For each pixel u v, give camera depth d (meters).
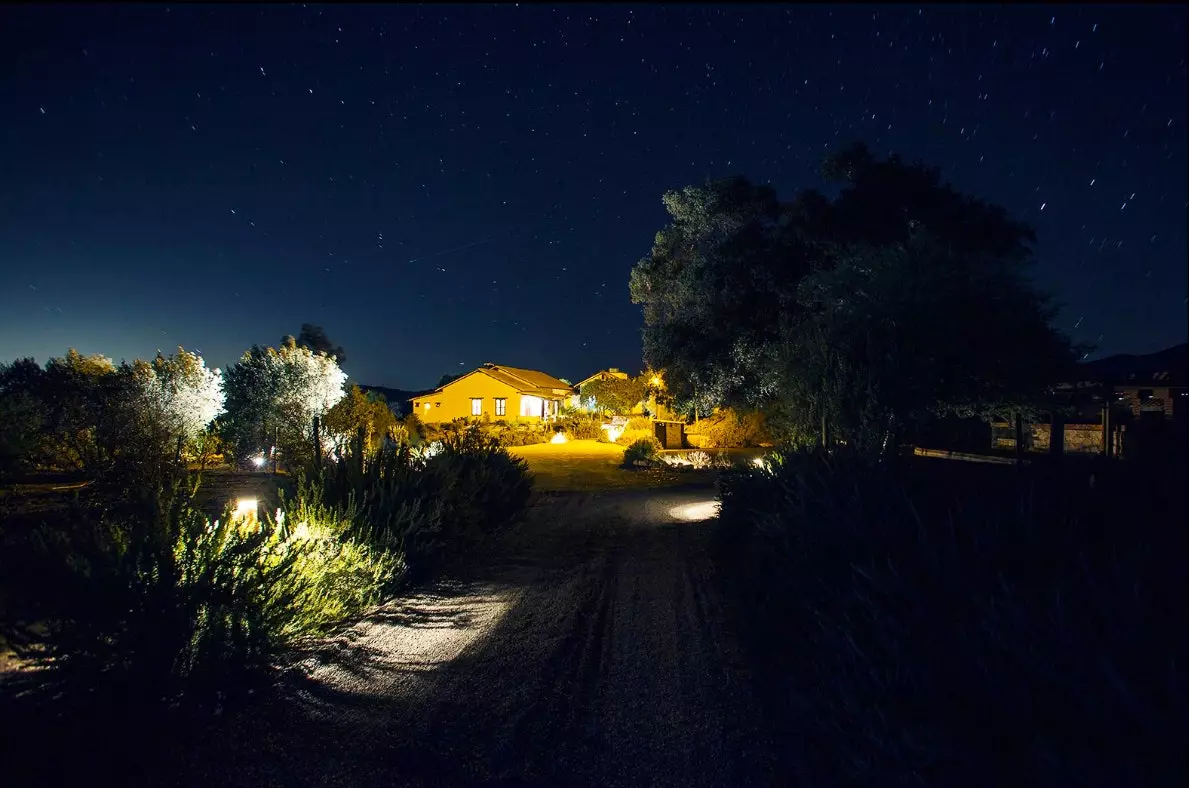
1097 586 2.92
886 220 14.86
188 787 4.15
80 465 15.30
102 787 4.13
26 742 4.55
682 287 17.58
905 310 9.46
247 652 5.64
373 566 8.48
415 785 4.22
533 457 32.25
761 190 16.62
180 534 6.01
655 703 5.35
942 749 2.78
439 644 6.87
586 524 14.92
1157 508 3.63
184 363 20.86
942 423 11.62
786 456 8.71
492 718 5.15
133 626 4.98
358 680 5.90
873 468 5.89
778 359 11.11
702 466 28.42
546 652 6.61
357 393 23.28
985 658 2.99
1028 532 3.67
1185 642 2.56
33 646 5.28
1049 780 2.45
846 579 4.56
